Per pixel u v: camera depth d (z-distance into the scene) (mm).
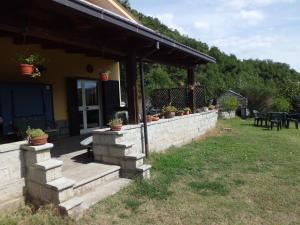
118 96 11172
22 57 5191
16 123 6828
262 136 11078
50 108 7941
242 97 22109
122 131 5707
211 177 5660
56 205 3826
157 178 5449
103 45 6000
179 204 4363
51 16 4570
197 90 11758
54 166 3988
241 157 7309
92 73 9898
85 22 5008
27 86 7234
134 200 4441
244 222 3828
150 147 7227
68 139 8305
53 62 8336
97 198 4438
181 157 7164
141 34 5922
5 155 3824
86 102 9758
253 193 4816
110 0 10227
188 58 10383
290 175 5801
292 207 4289
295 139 10531
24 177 4066
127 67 6656
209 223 3801
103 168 5324
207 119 11789
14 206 3930
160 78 25672
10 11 4145
